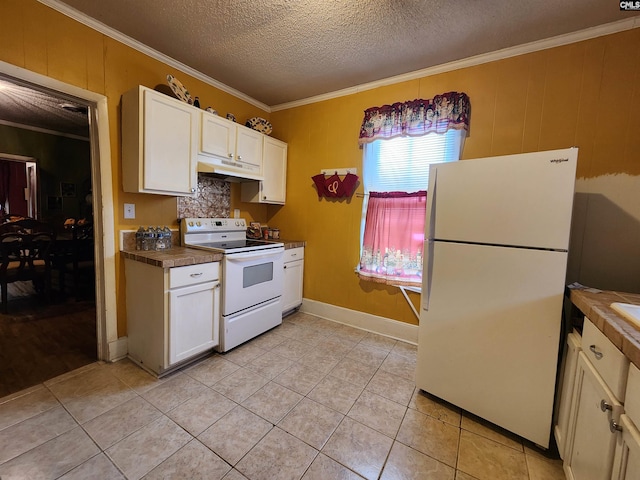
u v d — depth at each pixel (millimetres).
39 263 4500
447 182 1750
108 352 2184
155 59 2348
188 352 2100
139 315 2129
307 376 2113
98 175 2096
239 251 2385
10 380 1942
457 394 1763
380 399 1888
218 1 1764
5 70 1652
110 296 2176
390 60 2387
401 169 2652
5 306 3074
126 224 2258
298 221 3379
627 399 896
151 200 2420
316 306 3287
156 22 1980
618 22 1836
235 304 2402
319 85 2891
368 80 2760
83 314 3090
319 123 3148
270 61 2453
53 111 3684
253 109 3303
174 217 2609
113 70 2104
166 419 1631
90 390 1860
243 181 3188
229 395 1864
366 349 2553
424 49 2213
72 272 3576
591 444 1091
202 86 2734
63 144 4797
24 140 4410
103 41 2041
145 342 2096
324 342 2662
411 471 1366
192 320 2109
